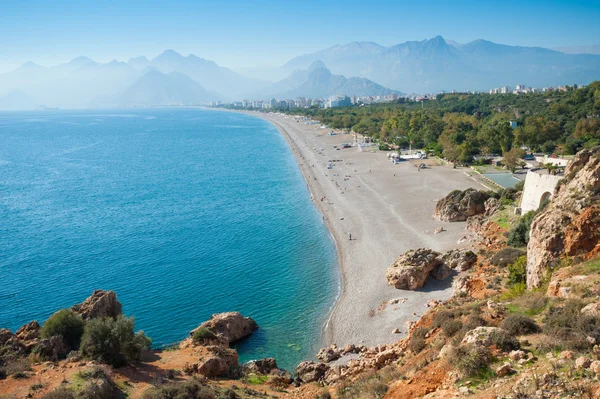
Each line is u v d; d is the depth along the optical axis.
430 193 119.38
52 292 68.81
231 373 41.81
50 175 174.75
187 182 155.88
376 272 71.19
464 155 156.25
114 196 135.00
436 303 56.62
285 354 51.09
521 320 27.42
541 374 21.55
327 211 111.06
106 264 79.75
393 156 176.62
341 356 48.09
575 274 36.06
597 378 19.95
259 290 68.44
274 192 136.62
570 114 199.50
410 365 30.70
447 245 79.19
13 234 97.69
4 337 41.62
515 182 122.69
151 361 40.75
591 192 46.38
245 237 93.81
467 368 23.97
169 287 69.88
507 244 69.25
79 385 31.75
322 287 68.62
